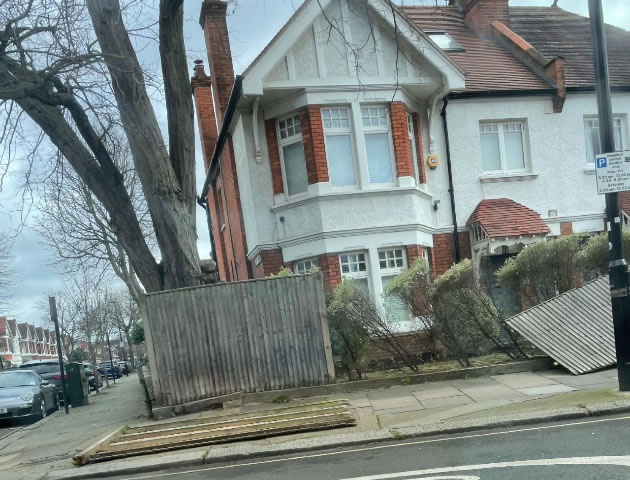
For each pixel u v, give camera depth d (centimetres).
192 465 562
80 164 924
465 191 1263
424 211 1192
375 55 1132
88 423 980
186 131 940
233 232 1447
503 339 930
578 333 839
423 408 689
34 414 1204
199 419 748
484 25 1588
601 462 423
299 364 866
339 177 1120
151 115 895
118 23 860
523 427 564
